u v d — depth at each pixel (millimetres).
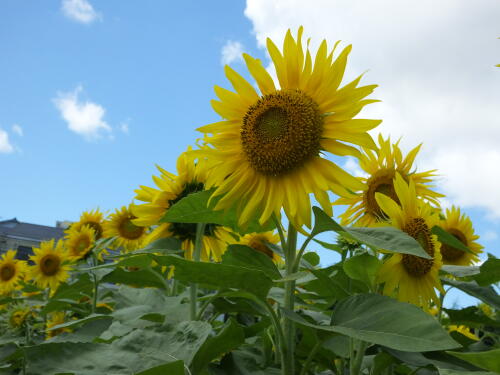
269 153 428
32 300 1054
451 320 533
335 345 456
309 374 497
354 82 417
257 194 436
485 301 440
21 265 1356
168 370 280
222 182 458
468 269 466
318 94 430
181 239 581
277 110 438
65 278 1188
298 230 403
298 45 441
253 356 489
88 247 1034
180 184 564
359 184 402
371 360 479
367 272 443
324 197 408
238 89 461
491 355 245
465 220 766
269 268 427
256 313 533
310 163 425
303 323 327
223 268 353
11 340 656
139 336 352
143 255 519
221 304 528
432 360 380
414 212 462
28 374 298
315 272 413
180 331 360
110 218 1032
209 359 389
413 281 449
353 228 387
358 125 405
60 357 314
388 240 360
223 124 469
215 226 590
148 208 563
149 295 570
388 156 700
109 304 873
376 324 315
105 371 309
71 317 1003
